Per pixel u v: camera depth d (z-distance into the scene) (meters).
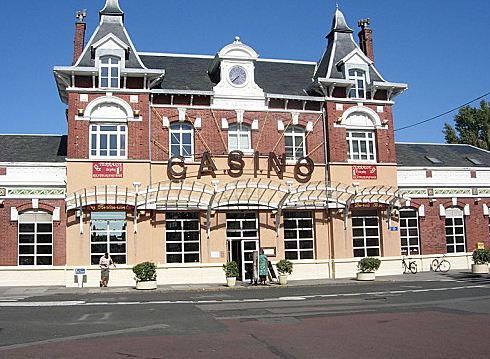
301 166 30.75
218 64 31.28
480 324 12.91
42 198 28.52
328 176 31.09
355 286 25.72
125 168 28.31
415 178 34.06
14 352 10.52
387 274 31.11
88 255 27.48
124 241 28.00
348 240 30.70
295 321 13.99
